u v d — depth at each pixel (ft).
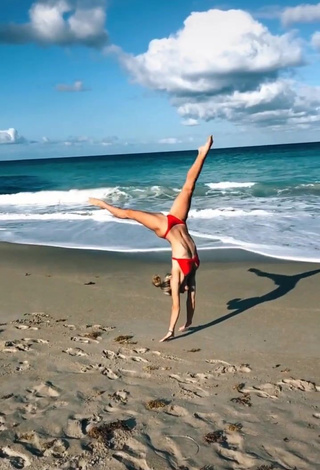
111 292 30.12
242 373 18.76
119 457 13.30
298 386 17.47
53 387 17.72
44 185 111.24
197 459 13.15
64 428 14.89
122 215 22.72
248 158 154.81
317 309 25.70
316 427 14.60
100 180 115.44
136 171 135.44
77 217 60.29
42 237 49.80
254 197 71.82
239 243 42.11
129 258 39.19
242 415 15.47
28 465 13.00
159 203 72.02
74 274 34.83
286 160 137.08
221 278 32.50
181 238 22.07
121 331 23.68
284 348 21.11
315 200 65.41
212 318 25.31
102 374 18.85
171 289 22.00
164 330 23.70
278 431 14.43
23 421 15.37
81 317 25.84
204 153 23.16
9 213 67.82
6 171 168.14
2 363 20.04
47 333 23.52
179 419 15.31
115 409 16.07
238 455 13.28
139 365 19.67
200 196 75.00
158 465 12.89
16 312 26.99
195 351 21.06
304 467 12.67
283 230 46.80
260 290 29.55
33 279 33.88
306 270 33.22
